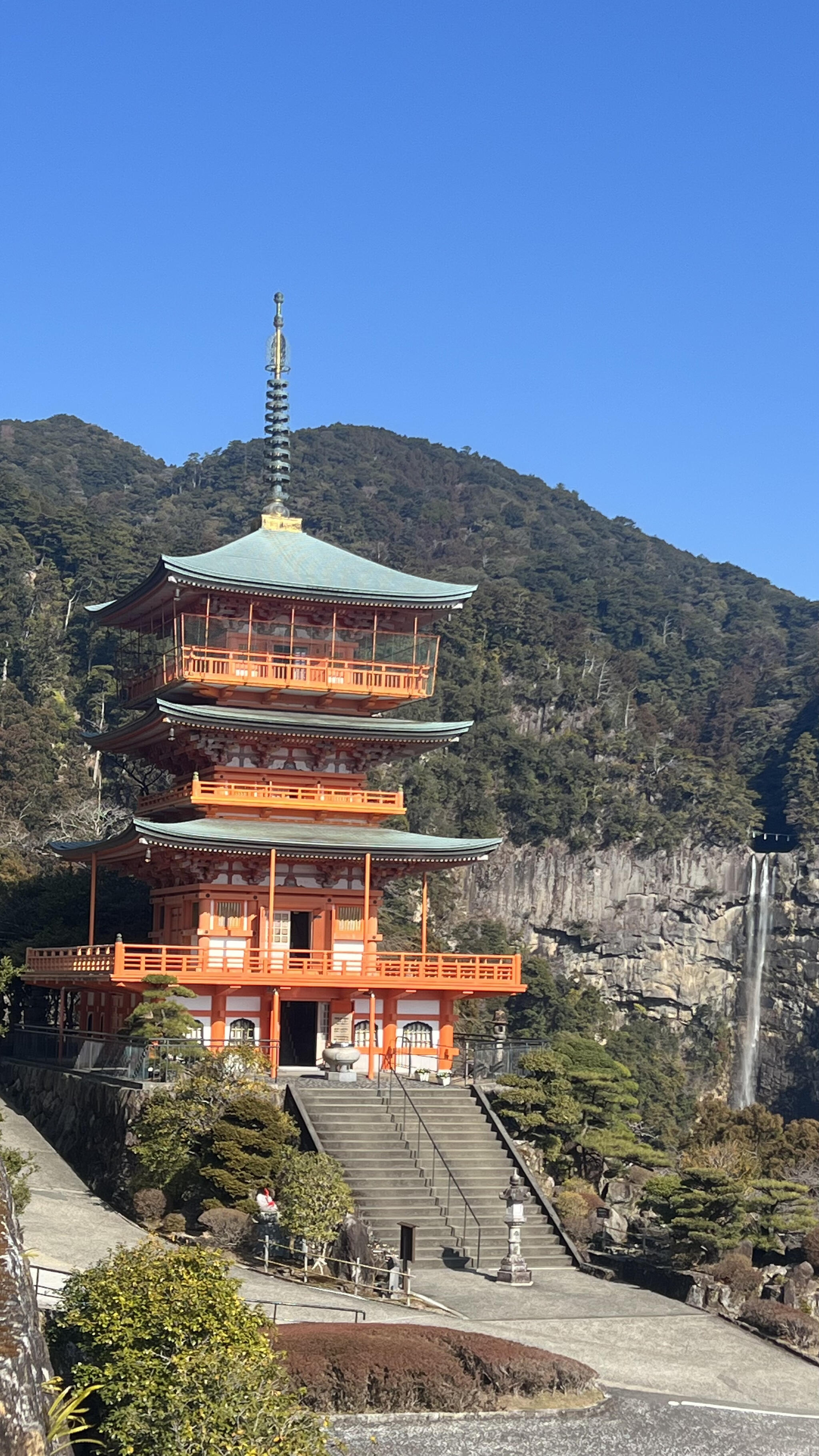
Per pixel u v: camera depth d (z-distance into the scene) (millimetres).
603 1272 48406
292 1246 45250
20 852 140375
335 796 70500
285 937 68562
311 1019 69812
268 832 67438
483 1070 64750
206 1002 65250
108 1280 28203
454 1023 71938
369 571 74375
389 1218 49219
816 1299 47625
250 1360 26672
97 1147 57656
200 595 70375
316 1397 31625
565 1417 33531
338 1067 59500
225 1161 48625
